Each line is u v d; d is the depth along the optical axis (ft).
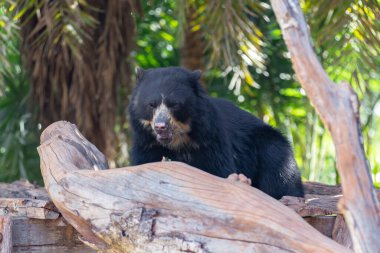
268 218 20.94
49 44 47.44
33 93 52.65
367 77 42.50
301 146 58.80
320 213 27.53
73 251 27.61
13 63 57.77
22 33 49.78
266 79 58.29
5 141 57.21
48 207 26.94
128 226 22.81
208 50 58.54
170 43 64.69
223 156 34.27
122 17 51.13
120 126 55.36
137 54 63.57
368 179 17.89
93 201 24.13
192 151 33.94
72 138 30.86
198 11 48.70
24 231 27.27
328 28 41.57
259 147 37.81
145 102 33.14
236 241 21.26
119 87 52.75
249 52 45.03
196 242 21.68
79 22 44.73
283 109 58.85
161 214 22.67
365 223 17.66
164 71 34.30
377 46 42.86
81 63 50.06
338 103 18.13
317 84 18.33
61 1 44.62
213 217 21.83
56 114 53.11
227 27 43.01
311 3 43.50
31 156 58.08
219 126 34.55
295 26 18.56
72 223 25.21
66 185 25.04
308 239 20.12
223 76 56.95
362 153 18.02
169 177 23.21
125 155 56.39
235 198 21.84
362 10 40.81
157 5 61.72
